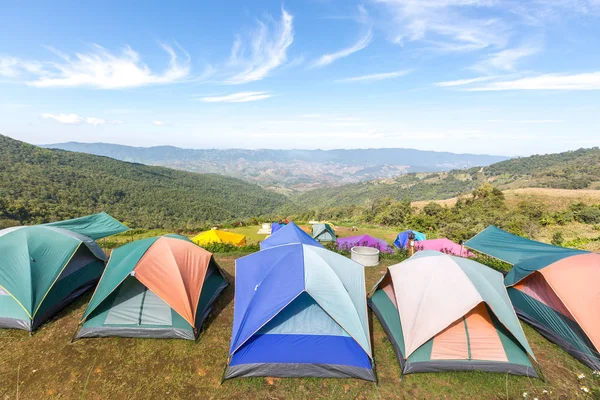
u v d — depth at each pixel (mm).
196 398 4723
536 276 6918
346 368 5254
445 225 35500
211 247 13867
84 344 6000
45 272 6832
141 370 5309
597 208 37344
